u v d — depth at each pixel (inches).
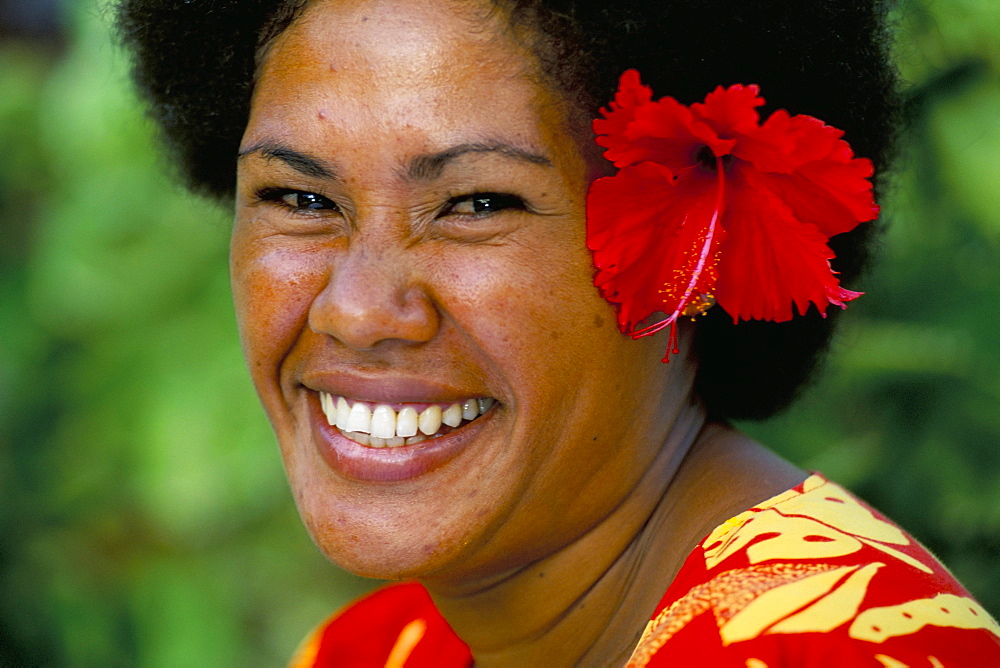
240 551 283.9
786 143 84.0
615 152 88.0
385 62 90.7
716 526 96.3
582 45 91.5
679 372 104.8
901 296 193.3
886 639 78.3
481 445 97.1
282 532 282.4
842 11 101.3
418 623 132.1
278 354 100.6
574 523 100.3
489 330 92.0
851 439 197.6
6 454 282.2
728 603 82.6
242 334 103.6
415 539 96.9
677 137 87.9
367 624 135.5
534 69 90.9
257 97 98.7
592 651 103.9
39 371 280.4
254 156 97.2
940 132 187.5
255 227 100.0
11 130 301.0
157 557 283.9
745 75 97.3
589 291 93.8
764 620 80.2
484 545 98.7
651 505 102.7
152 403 256.7
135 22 120.6
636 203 90.8
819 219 90.7
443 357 94.0
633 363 97.9
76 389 269.7
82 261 261.7
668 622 84.8
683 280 91.8
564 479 97.7
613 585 102.8
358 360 96.0
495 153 90.2
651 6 93.1
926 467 185.6
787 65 98.6
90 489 270.7
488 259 91.7
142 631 276.4
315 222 97.1
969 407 184.9
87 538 283.6
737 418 117.5
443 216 92.7
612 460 99.3
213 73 108.9
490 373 94.3
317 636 137.4
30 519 283.3
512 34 90.4
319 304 93.8
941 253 194.2
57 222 271.4
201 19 107.9
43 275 276.4
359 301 91.3
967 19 179.5
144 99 133.5
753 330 112.0
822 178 87.9
